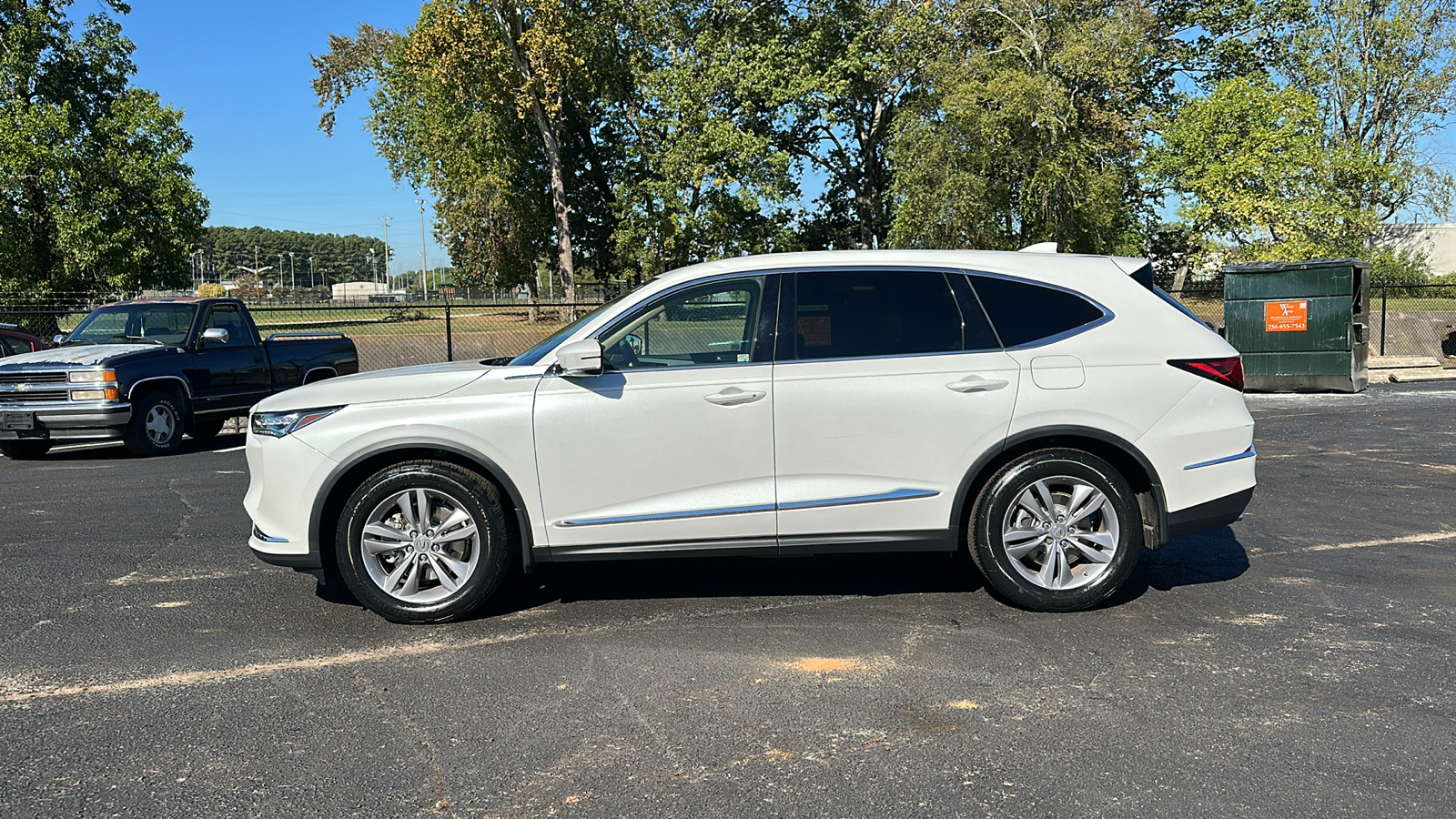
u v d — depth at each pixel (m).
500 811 2.93
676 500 4.65
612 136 43.72
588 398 4.62
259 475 4.74
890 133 37.56
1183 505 4.76
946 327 4.75
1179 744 3.32
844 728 3.48
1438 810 2.88
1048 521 4.73
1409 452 9.11
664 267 39.75
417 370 5.01
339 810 2.95
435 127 40.28
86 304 26.39
